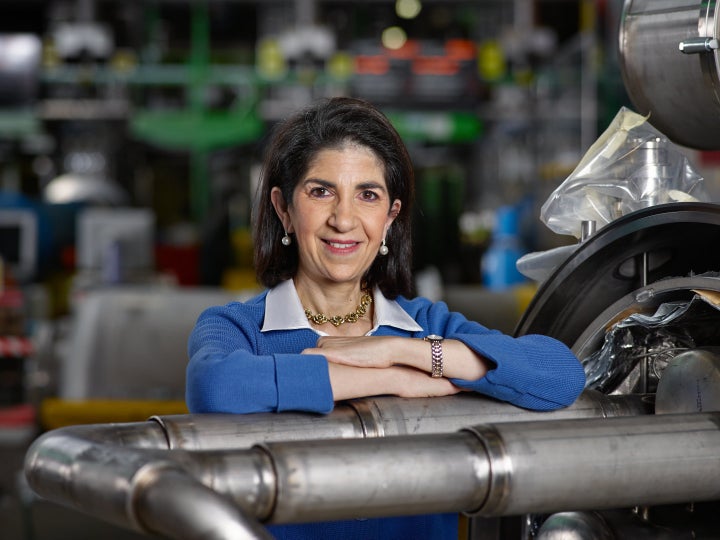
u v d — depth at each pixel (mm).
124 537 4602
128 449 1083
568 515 1559
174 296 5156
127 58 9352
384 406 1442
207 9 9734
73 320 5324
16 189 11117
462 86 9031
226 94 9758
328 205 1630
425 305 1852
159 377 4879
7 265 8031
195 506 986
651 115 1724
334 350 1506
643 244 1601
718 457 1273
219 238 9711
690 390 1458
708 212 1407
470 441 1199
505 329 5121
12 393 6203
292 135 1654
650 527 1546
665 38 1622
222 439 1326
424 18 10023
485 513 1212
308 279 1748
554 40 8938
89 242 6984
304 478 1104
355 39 9828
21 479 4699
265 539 991
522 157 9367
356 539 1645
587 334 1720
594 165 1733
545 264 1826
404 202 1736
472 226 9852
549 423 1248
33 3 10438
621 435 1246
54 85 9328
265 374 1429
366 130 1628
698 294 1523
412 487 1146
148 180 11547
